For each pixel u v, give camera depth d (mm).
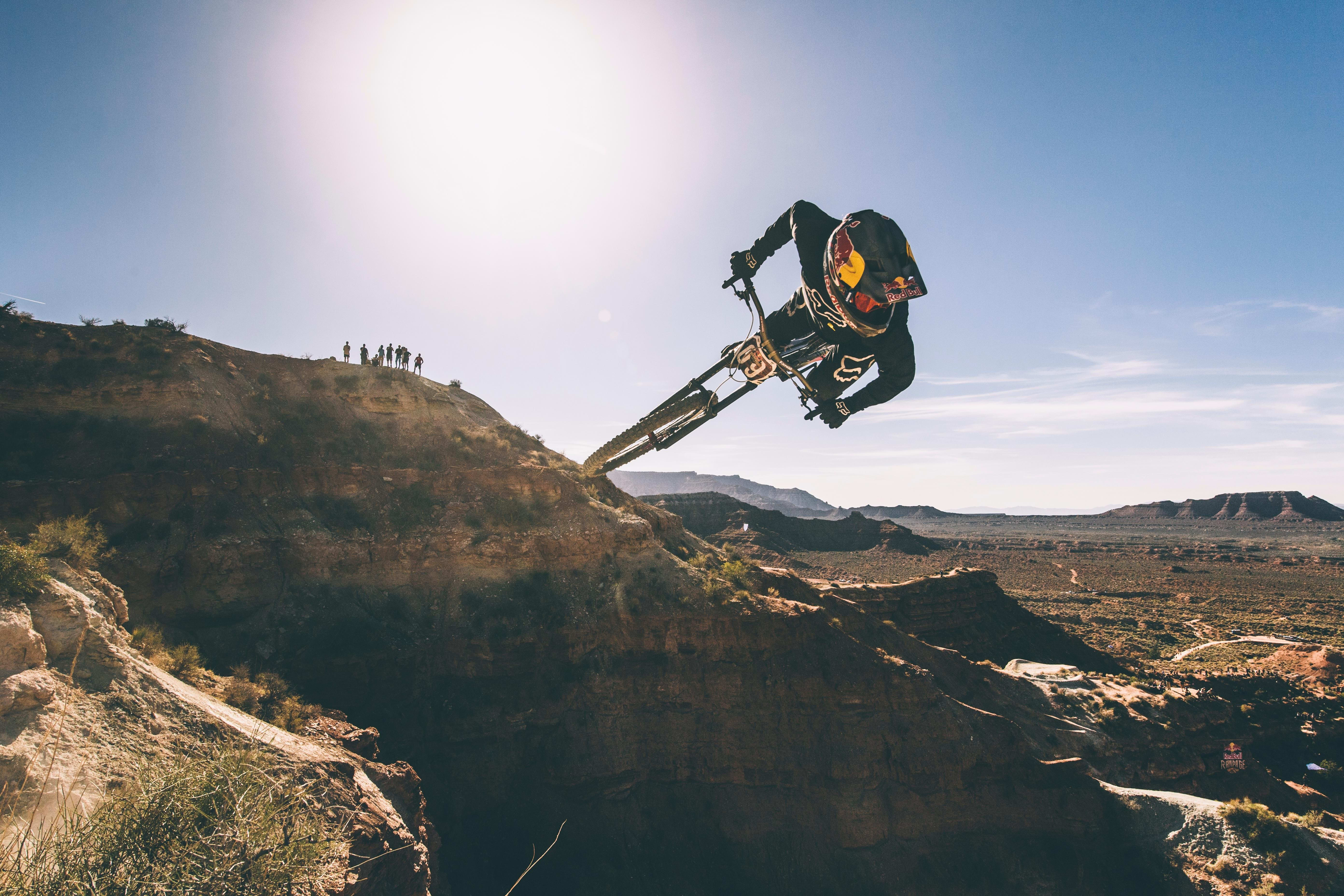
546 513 48094
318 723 25547
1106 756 46625
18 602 16219
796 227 12711
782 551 176875
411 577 43062
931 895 35125
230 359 50344
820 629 41906
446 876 33531
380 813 18828
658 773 38750
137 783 8742
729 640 41344
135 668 17609
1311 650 89062
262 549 39094
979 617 83375
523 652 40844
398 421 53344
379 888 16500
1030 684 53719
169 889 7547
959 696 48562
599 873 35344
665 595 43969
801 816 37094
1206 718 55312
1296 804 50125
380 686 37875
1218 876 35031
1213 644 103938
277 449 45969
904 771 37469
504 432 58031
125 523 36625
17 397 39281
